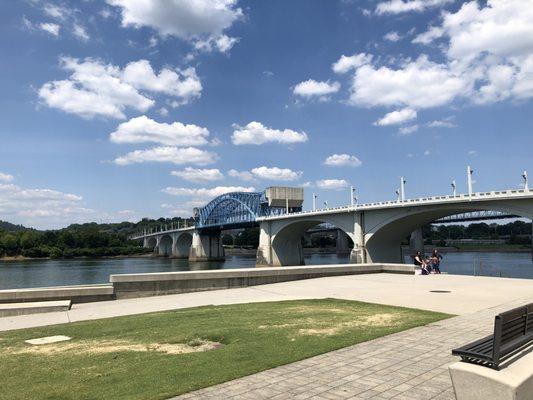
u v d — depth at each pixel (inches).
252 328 520.1
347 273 1280.8
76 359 412.5
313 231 6727.4
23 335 543.2
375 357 391.9
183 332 510.9
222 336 484.4
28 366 394.6
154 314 677.3
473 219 3900.1
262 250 5319.9
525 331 295.7
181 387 321.1
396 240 3801.7
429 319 562.6
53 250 7726.4
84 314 717.3
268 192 5782.5
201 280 1015.0
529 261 4311.0
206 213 7317.9
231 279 1051.9
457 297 778.2
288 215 4665.4
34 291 836.0
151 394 308.8
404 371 352.5
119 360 402.0
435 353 402.6
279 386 322.0
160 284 964.6
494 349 256.1
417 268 1289.4
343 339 456.8
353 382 328.5
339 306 697.0
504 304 691.4
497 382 241.8
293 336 475.2
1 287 3034.0
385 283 1045.8
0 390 330.3
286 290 956.0
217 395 306.0
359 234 3651.6
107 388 325.7
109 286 914.7
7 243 7470.5
